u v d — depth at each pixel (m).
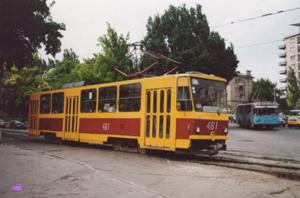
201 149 16.59
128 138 18.75
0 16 24.73
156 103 17.44
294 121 51.12
